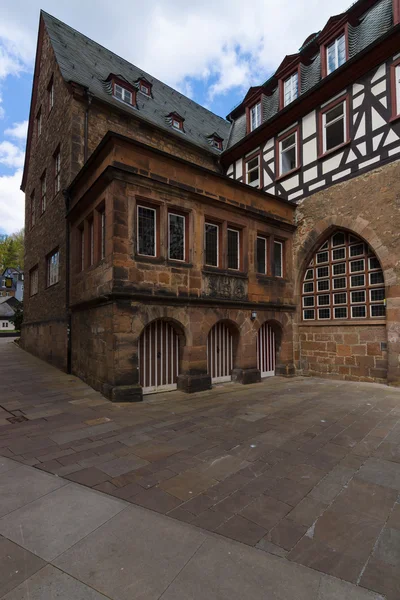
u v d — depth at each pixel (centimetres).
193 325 854
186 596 199
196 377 842
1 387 857
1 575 216
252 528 269
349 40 1050
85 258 909
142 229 794
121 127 1188
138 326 751
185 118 1689
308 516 288
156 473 371
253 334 1011
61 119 1158
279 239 1142
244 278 998
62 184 1129
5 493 325
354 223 999
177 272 828
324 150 1110
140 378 801
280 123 1244
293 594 201
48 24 1407
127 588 205
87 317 895
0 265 5375
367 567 224
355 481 353
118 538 255
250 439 482
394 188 909
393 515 289
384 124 939
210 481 353
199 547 244
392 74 926
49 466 390
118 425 553
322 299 1109
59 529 266
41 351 1356
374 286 975
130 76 1595
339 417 593
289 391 846
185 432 516
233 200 975
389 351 899
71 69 1205
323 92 1083
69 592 203
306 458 413
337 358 1049
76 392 796
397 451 434
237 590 204
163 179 809
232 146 1440
